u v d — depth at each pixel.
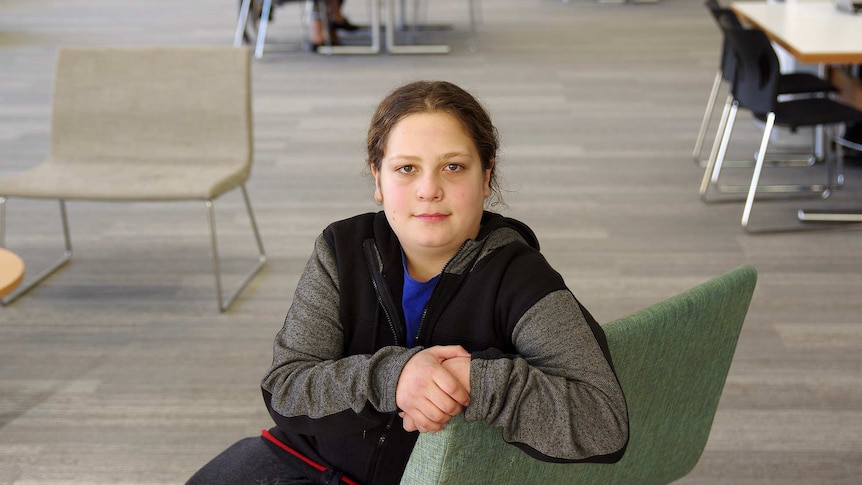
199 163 3.63
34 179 3.45
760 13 4.67
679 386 1.41
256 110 6.06
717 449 2.63
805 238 4.05
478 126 1.24
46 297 3.57
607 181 4.76
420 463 1.16
